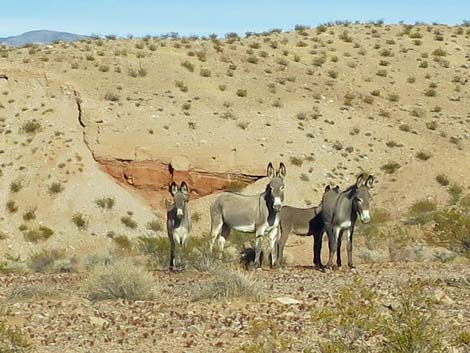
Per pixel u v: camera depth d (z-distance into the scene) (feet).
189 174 140.26
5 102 155.94
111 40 186.29
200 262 75.15
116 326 44.37
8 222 131.75
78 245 127.44
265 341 37.58
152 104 155.12
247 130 151.12
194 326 42.73
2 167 141.59
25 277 72.49
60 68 163.43
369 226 110.42
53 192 136.56
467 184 140.67
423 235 106.32
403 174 144.25
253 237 95.30
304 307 47.80
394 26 219.41
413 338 30.58
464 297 50.39
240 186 140.77
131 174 141.18
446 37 211.61
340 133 155.84
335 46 198.80
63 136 147.02
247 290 52.49
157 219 135.13
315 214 76.23
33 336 41.96
